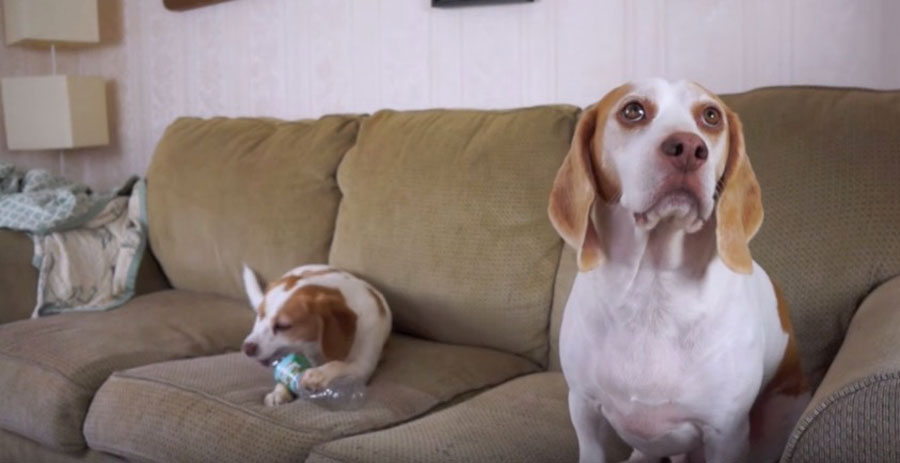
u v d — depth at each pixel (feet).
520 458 3.92
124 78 10.82
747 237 3.23
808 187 4.41
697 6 6.07
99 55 11.05
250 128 7.79
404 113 6.70
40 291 7.16
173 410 4.66
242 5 9.26
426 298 5.87
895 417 2.44
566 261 5.46
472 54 7.38
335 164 6.92
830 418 2.55
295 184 6.98
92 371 5.39
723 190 3.16
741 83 5.95
